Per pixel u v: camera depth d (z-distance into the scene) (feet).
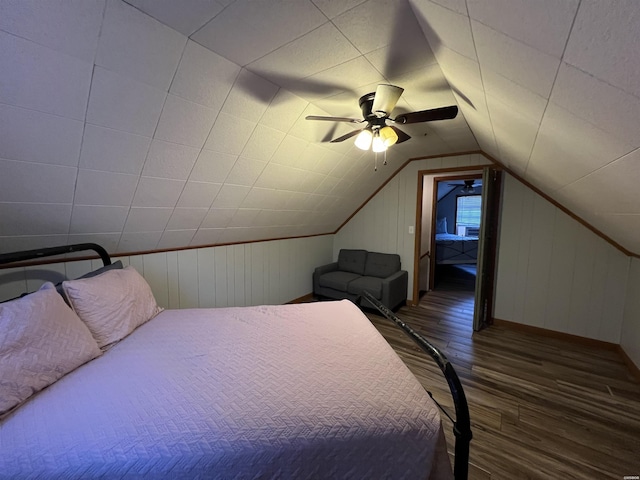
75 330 4.52
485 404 6.72
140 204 7.08
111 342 5.16
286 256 13.79
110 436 3.05
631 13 1.57
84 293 5.12
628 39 1.76
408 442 3.22
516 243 11.09
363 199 15.06
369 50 5.01
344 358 4.66
